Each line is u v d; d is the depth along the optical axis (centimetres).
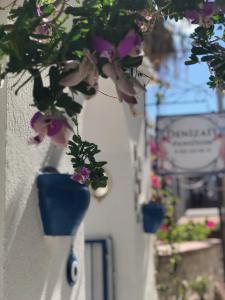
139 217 503
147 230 518
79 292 327
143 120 557
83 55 165
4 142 236
